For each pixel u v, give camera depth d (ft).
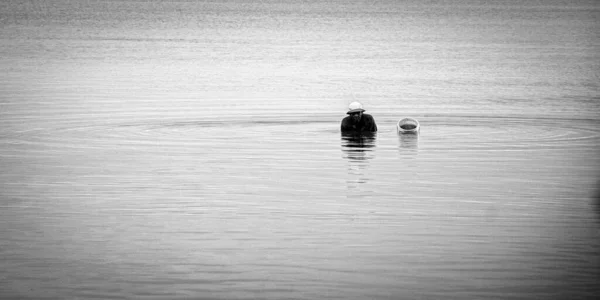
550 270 79.77
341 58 368.68
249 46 433.89
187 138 147.33
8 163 125.80
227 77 285.84
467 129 157.99
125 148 138.10
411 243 87.35
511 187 110.01
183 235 90.22
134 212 98.84
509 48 417.08
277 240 88.38
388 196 105.40
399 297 73.82
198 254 84.38
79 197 105.70
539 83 264.11
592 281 77.10
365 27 596.70
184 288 76.02
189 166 123.34
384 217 96.27
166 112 186.19
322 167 121.90
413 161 126.00
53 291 75.56
